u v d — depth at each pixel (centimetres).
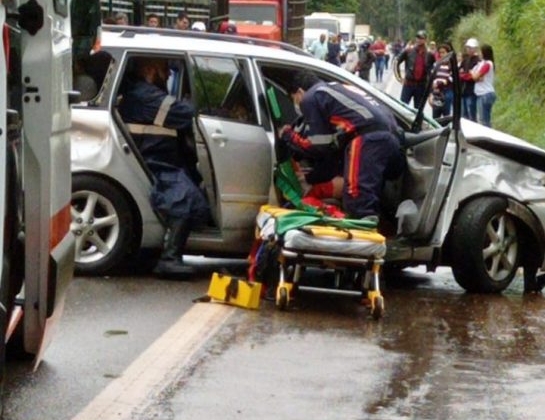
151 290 1064
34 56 679
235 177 1109
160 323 947
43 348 769
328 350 885
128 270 1143
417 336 943
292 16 4009
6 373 798
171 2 2447
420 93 2844
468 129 1147
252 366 834
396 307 1053
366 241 984
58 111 716
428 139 1092
